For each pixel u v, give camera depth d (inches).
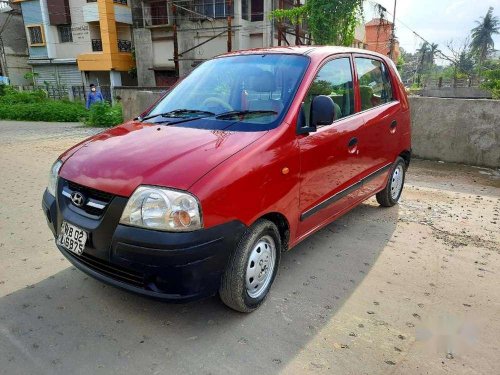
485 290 122.5
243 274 99.8
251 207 97.5
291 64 129.7
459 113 273.6
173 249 85.3
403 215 184.1
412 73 2632.9
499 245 154.0
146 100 421.7
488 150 268.7
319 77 128.7
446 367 90.6
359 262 138.9
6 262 134.9
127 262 89.3
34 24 1183.6
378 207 194.4
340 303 114.3
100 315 107.2
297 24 737.0
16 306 110.7
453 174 257.0
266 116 115.0
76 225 96.7
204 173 90.6
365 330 102.6
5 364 89.5
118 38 1121.4
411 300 116.3
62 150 338.0
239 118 117.0
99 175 95.9
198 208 87.0
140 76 1071.6
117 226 90.0
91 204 95.0
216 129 112.3
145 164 94.7
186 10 908.0
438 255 145.1
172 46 1015.0
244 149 99.7
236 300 101.7
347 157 138.4
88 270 99.2
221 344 96.4
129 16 1116.5
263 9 912.9
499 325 105.7
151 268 87.3
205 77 142.9
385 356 93.6
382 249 149.2
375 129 155.8
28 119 733.9
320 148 122.3
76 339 97.9
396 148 178.7
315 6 645.3
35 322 104.1
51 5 1137.4
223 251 91.7
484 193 219.1
